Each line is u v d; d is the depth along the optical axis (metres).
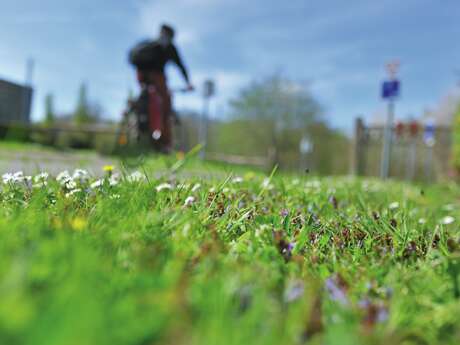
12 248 0.94
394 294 1.06
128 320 0.68
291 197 2.52
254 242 1.40
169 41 6.53
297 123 30.45
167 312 0.72
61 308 0.63
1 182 1.98
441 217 3.10
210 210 1.74
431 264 1.33
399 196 3.59
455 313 0.97
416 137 12.10
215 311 0.76
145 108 6.48
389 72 9.38
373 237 1.71
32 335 0.56
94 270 0.85
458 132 9.30
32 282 0.77
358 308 1.00
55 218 1.36
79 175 2.13
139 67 6.52
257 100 30.09
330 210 2.27
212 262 1.08
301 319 0.84
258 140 30.45
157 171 2.41
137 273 0.94
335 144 31.34
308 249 1.54
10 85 6.04
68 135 13.16
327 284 1.07
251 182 2.81
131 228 1.26
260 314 0.82
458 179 9.21
